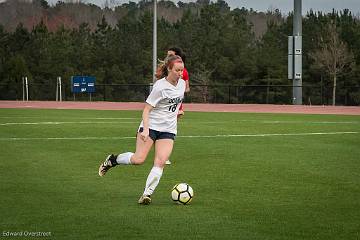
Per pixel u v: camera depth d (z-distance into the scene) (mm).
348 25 117438
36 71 112688
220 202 16891
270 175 21547
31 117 50344
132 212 15547
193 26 125188
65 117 50594
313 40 112875
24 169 22719
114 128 39719
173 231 13680
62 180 20422
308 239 13055
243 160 25359
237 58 109875
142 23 129125
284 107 71562
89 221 14555
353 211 15734
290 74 78250
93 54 116375
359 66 104438
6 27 140500
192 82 108688
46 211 15633
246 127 41344
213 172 22234
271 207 16219
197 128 40375
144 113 16672
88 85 87438
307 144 31203
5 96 93500
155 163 16781
